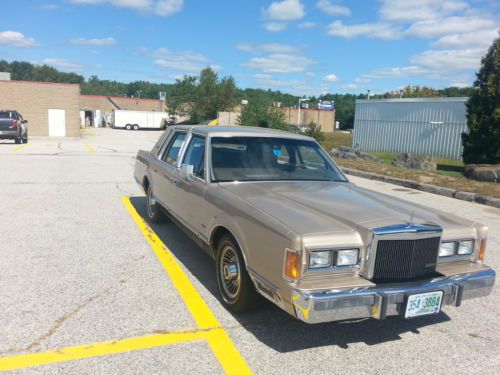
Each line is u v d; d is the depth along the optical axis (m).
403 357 3.36
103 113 66.12
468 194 10.60
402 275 3.32
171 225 6.75
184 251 5.55
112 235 6.11
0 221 6.61
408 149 29.78
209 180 4.48
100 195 8.94
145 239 5.98
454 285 3.42
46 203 7.98
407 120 29.72
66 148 20.53
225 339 3.47
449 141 27.17
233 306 3.87
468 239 3.68
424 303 3.29
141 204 8.19
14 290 4.16
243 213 3.66
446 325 3.94
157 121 59.69
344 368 3.17
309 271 3.07
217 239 4.25
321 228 3.21
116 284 4.42
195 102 53.59
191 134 5.45
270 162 4.86
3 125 21.94
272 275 3.25
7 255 5.12
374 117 32.22
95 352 3.18
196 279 4.66
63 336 3.37
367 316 3.12
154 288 4.37
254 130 5.38
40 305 3.88
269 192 4.13
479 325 3.96
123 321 3.66
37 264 4.88
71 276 4.57
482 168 14.29
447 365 3.28
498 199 9.95
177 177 5.27
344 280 3.14
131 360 3.10
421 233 3.34
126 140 30.59
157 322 3.67
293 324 3.78
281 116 25.25
